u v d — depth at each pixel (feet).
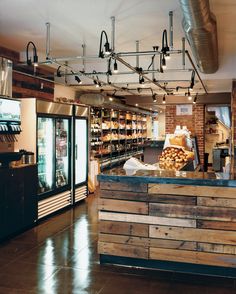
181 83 26.96
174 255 12.00
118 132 39.99
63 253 13.79
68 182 22.24
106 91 32.53
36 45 19.60
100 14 14.35
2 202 15.26
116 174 12.69
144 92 33.22
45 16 14.64
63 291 10.56
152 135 59.82
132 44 19.51
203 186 11.64
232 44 19.38
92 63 25.11
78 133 23.93
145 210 12.24
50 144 20.57
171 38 14.52
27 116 18.29
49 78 24.48
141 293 10.44
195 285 11.00
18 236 16.08
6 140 17.90
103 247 12.69
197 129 37.99
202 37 13.12
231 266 11.44
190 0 9.72
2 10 13.83
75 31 16.89
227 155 35.42
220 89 32.01
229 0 12.69
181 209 11.88
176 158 16.84
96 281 11.26
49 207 19.56
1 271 12.06
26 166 17.13
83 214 20.38
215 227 11.57
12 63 18.25
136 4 13.20
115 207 12.53
